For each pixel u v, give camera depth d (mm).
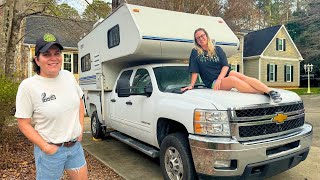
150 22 5191
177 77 5000
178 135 3877
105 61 6395
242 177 3340
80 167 2770
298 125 3934
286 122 3707
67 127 2588
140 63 6496
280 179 4289
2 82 5461
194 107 3574
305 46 30562
